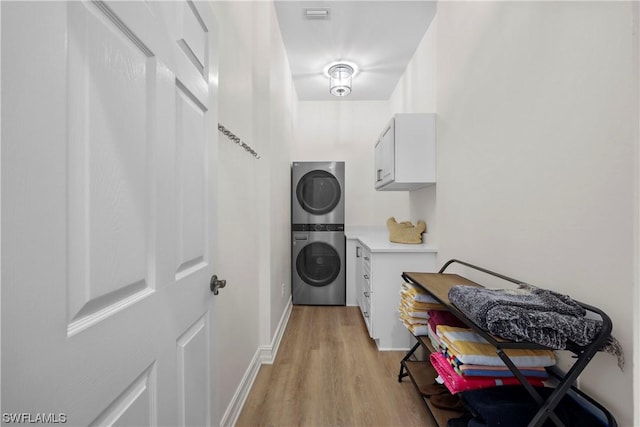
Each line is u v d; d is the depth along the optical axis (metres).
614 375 0.82
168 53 0.70
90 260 0.46
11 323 0.35
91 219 0.47
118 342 0.52
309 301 3.35
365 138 3.94
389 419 1.47
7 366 0.34
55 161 0.40
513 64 1.25
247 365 1.74
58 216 0.40
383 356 2.13
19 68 0.36
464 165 1.72
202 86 0.91
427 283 1.48
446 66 1.98
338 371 1.93
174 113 0.72
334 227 3.36
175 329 0.74
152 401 0.64
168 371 0.70
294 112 3.64
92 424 0.47
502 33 1.33
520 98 1.21
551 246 1.04
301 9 2.31
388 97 3.86
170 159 0.70
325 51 2.86
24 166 0.36
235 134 1.56
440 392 1.47
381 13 2.33
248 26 1.85
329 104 3.96
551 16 1.04
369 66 3.12
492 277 1.42
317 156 3.95
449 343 1.16
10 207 0.35
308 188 3.37
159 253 0.66
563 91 0.99
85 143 0.46
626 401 0.78
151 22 0.63
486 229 1.47
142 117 0.60
